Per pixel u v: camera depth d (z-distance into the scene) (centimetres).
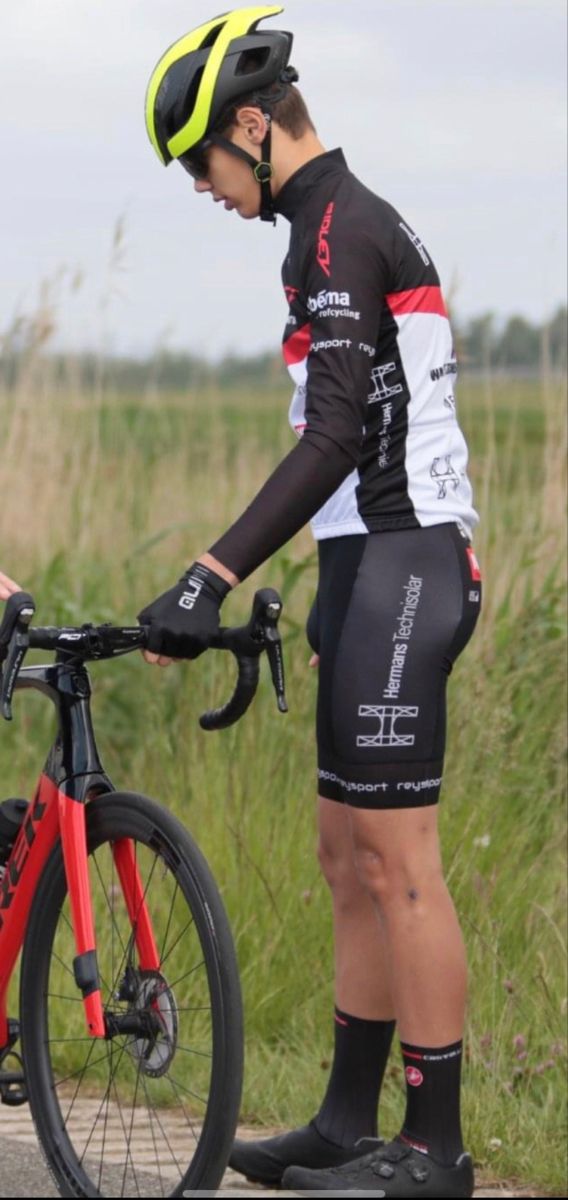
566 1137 702
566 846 1000
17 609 579
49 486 1587
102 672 1316
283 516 594
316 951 900
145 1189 600
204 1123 573
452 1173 627
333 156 633
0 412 1630
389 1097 766
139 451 1642
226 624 1297
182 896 600
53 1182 658
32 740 1344
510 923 899
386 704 617
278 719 1116
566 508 1275
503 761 1027
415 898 626
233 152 630
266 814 983
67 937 682
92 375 1677
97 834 616
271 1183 671
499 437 1378
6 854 668
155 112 643
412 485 622
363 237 611
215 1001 567
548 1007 804
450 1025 630
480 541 1286
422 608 618
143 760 1205
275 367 1739
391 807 622
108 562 1498
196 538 1503
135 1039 605
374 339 611
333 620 633
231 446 1648
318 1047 842
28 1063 650
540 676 1142
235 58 625
